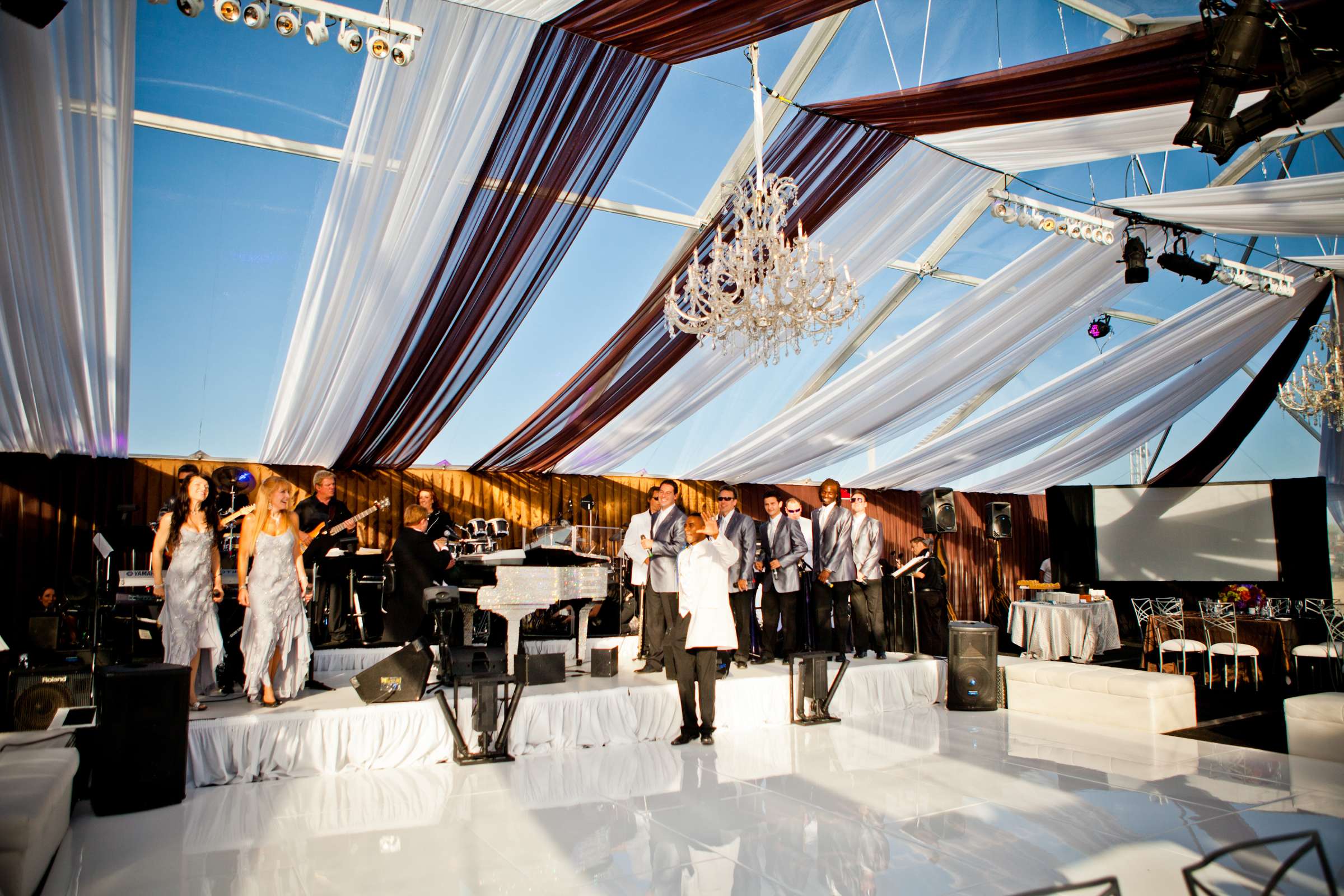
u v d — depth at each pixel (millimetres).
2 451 8953
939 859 3891
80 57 4520
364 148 5652
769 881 3641
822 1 4629
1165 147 5980
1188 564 13102
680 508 7641
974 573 15414
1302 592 12094
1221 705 8164
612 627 10305
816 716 7117
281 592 5859
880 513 14664
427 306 7281
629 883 3635
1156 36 4605
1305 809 4641
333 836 4246
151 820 4461
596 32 4996
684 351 8984
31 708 5297
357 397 8547
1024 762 5762
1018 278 8695
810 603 9180
